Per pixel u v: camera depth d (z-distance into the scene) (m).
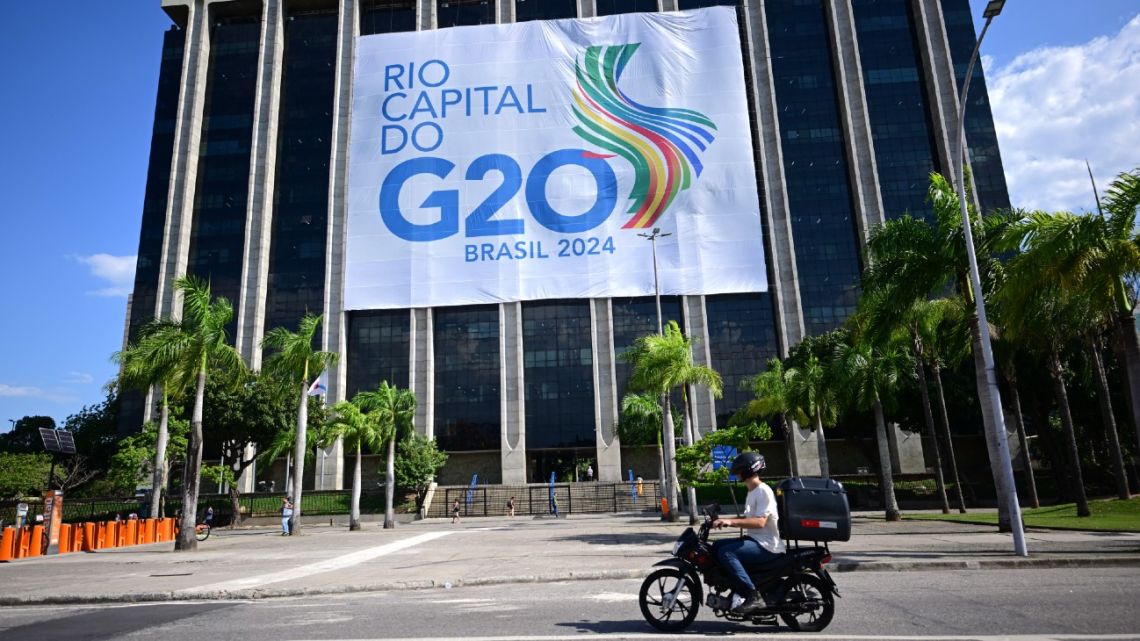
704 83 73.19
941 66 72.50
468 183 71.88
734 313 68.62
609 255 69.50
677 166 71.00
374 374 68.62
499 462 67.31
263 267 71.69
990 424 21.34
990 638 6.80
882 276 22.64
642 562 14.77
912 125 71.94
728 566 7.33
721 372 67.06
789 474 64.31
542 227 70.50
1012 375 33.47
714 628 7.68
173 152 76.00
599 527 30.64
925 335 33.66
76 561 20.09
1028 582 10.72
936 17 73.88
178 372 26.41
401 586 12.35
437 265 70.25
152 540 29.83
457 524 40.62
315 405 50.88
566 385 67.56
